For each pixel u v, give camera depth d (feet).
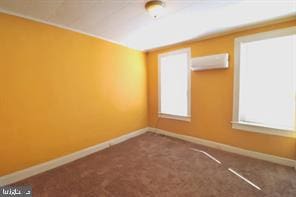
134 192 5.99
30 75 7.08
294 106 7.55
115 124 11.03
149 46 11.82
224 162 8.14
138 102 12.82
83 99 9.12
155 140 11.58
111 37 9.79
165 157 8.82
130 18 7.27
